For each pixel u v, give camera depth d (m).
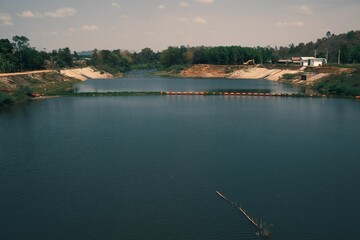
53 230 34.91
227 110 98.12
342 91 125.06
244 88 156.00
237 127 75.94
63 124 80.38
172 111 97.19
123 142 64.75
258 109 99.06
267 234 33.25
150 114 92.62
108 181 46.50
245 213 37.34
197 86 168.88
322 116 86.94
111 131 73.25
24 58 181.38
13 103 112.19
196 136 68.50
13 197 42.19
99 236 33.72
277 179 46.31
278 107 101.94
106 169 50.84
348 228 34.34
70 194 42.75
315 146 60.78
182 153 57.78
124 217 37.16
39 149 60.78
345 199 40.31
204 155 56.66
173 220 36.38
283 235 33.22
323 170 49.31
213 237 33.12
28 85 143.38
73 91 147.00
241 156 55.94
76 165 52.66
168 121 83.25
